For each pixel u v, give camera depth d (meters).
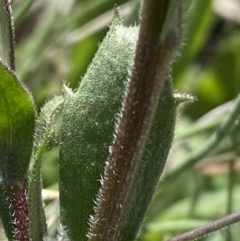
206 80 0.45
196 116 0.45
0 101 0.17
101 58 0.18
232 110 0.29
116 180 0.16
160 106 0.17
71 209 0.19
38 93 0.39
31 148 0.18
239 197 0.37
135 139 0.15
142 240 0.35
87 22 0.40
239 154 0.33
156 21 0.14
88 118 0.18
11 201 0.18
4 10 0.18
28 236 0.18
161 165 0.18
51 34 0.38
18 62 0.38
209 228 0.18
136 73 0.15
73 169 0.18
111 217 0.16
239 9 0.45
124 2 0.39
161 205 0.38
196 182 0.38
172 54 0.14
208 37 0.47
